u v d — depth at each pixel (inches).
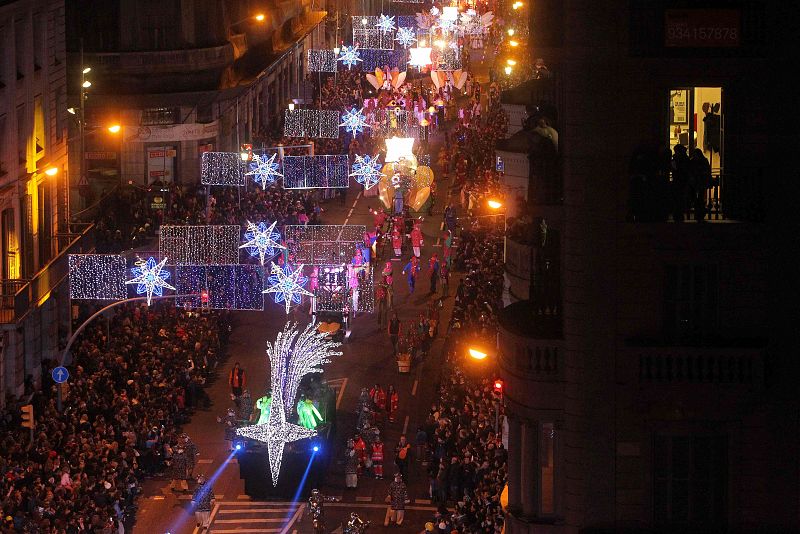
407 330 4387.3
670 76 1803.6
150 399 3503.9
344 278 4397.1
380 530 3154.5
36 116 3941.9
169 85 5191.9
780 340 1806.1
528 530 1940.2
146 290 3978.8
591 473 1836.9
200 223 4758.9
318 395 3494.1
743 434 1809.8
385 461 3523.6
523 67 3088.1
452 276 4879.4
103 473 3073.3
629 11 1793.8
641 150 1809.8
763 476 1812.3
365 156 5674.2
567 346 1844.2
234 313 4495.6
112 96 5113.2
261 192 5241.1
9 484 2842.0
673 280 1823.3
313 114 6166.3
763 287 1815.9
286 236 4574.3
